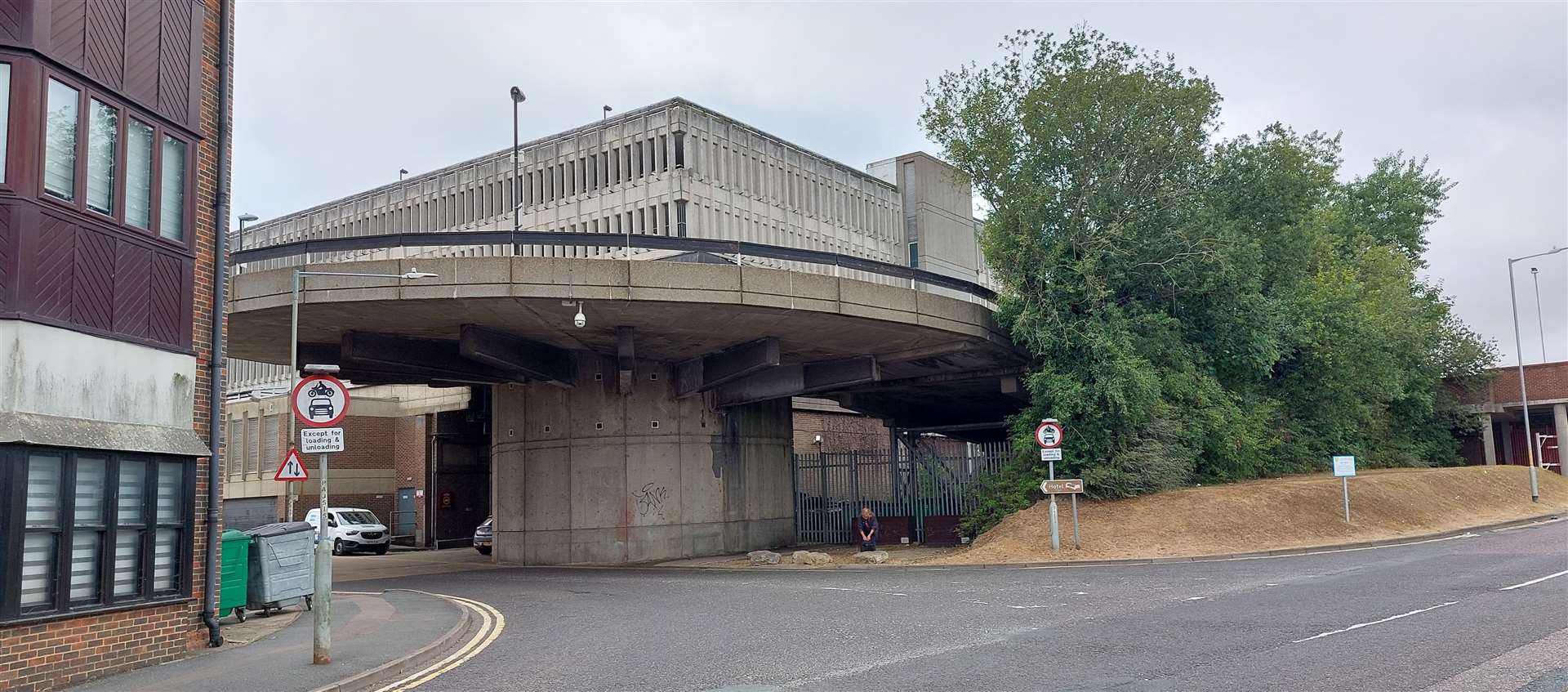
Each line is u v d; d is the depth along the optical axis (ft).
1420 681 28.66
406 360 92.02
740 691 30.89
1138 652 34.83
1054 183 99.50
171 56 42.22
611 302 77.15
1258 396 115.14
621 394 102.47
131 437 38.70
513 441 107.24
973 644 38.22
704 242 78.89
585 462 101.91
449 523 156.25
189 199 42.88
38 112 35.58
